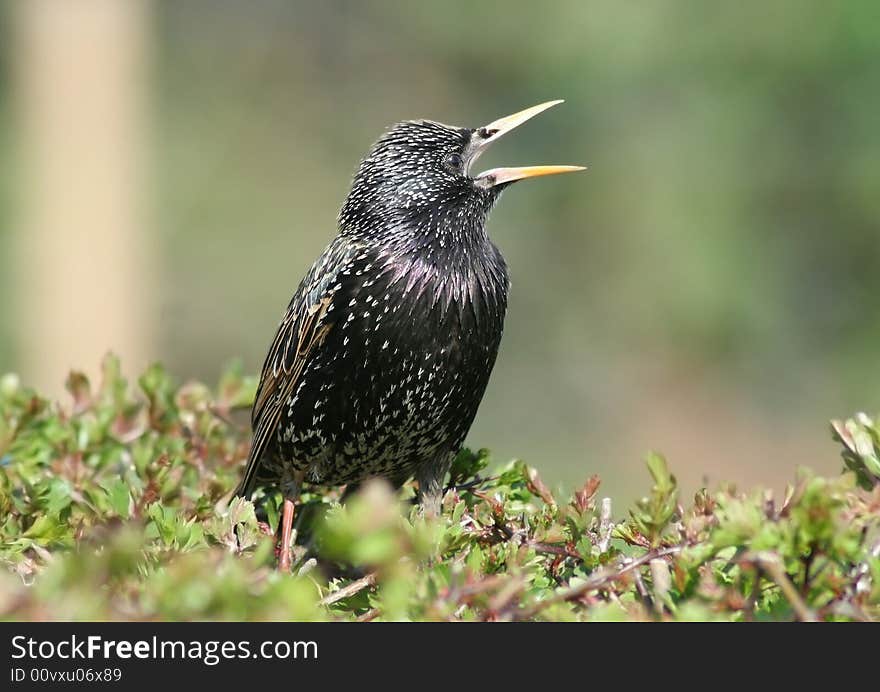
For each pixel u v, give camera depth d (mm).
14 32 17312
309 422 5957
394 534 3475
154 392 6012
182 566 3436
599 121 19156
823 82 18844
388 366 5801
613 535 4438
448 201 5984
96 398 6105
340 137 21109
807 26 18484
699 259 18422
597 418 18688
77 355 16953
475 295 5895
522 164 19516
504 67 19750
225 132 20547
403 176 5996
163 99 20344
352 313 5793
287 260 20031
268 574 3697
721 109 18797
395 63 21047
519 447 18438
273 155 20719
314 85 21219
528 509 4914
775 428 18672
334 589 4402
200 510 4875
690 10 18641
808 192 19062
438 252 5871
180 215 19719
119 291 17234
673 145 18797
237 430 6391
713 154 18781
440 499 5988
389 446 5957
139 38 17484
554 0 19000
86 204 17000
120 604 3451
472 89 20422
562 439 18578
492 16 19266
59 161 16938
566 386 18812
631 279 18719
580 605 3957
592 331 18938
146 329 17781
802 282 19203
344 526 3395
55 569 3480
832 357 19062
